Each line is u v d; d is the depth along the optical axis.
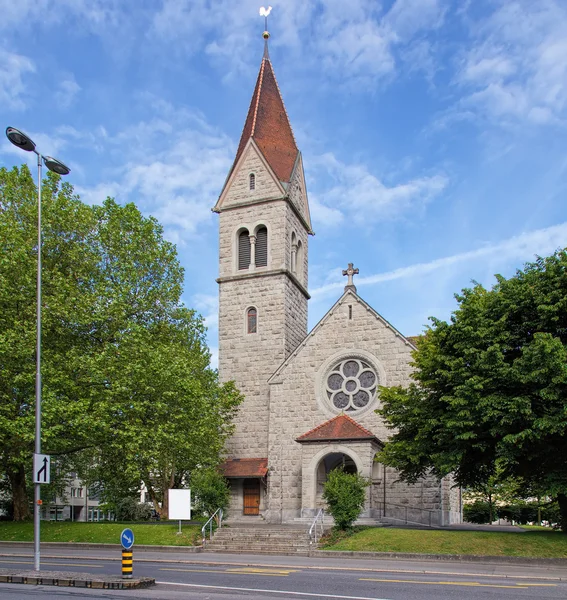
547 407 27.33
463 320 30.06
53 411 31.22
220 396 44.28
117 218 40.19
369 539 29.05
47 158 24.28
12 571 20.19
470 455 31.34
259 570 22.39
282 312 47.66
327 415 42.97
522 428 27.48
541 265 30.06
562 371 25.75
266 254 49.25
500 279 30.56
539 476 30.97
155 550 30.80
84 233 38.16
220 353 48.66
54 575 18.92
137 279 39.78
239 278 49.28
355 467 41.91
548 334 26.48
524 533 28.92
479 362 27.84
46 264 37.28
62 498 77.12
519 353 29.55
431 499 39.06
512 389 27.98
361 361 43.28
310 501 38.62
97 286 36.66
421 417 31.61
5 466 38.34
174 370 35.59
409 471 33.66
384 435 41.31
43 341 35.09
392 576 20.91
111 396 33.56
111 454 37.62
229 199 50.75
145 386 34.16
